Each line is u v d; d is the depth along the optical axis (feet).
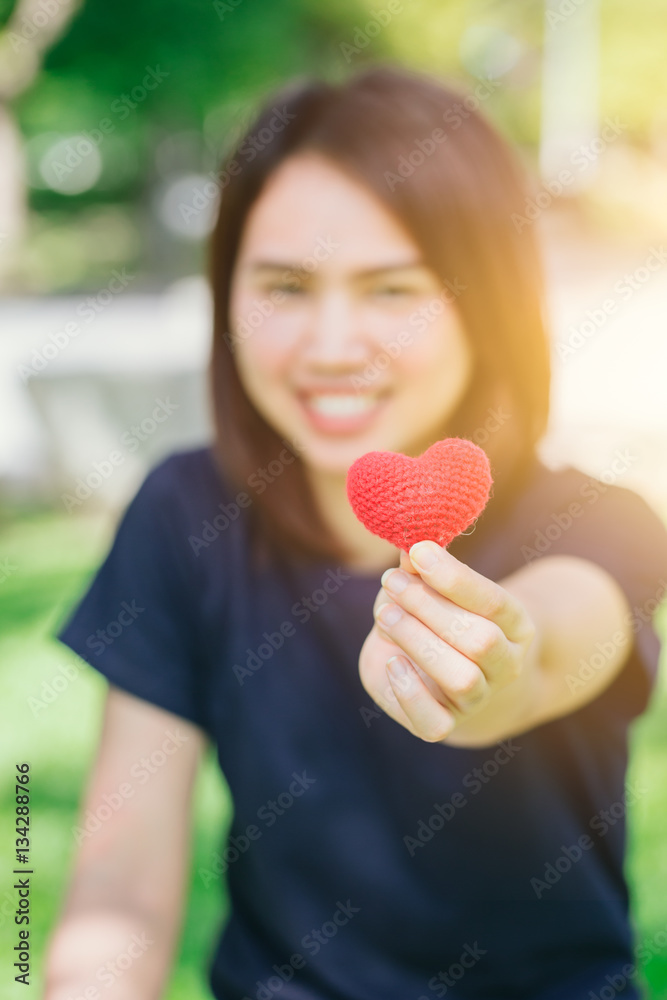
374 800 3.63
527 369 3.68
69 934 3.59
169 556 3.80
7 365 10.87
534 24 42.68
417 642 3.00
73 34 21.81
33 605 7.86
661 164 39.86
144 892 3.66
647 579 3.56
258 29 22.50
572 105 43.29
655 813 5.17
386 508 3.11
